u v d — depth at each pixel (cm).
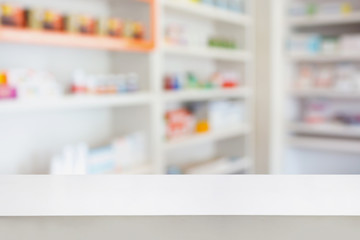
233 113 457
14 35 224
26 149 284
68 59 306
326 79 498
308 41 492
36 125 289
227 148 485
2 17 225
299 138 523
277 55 486
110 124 348
